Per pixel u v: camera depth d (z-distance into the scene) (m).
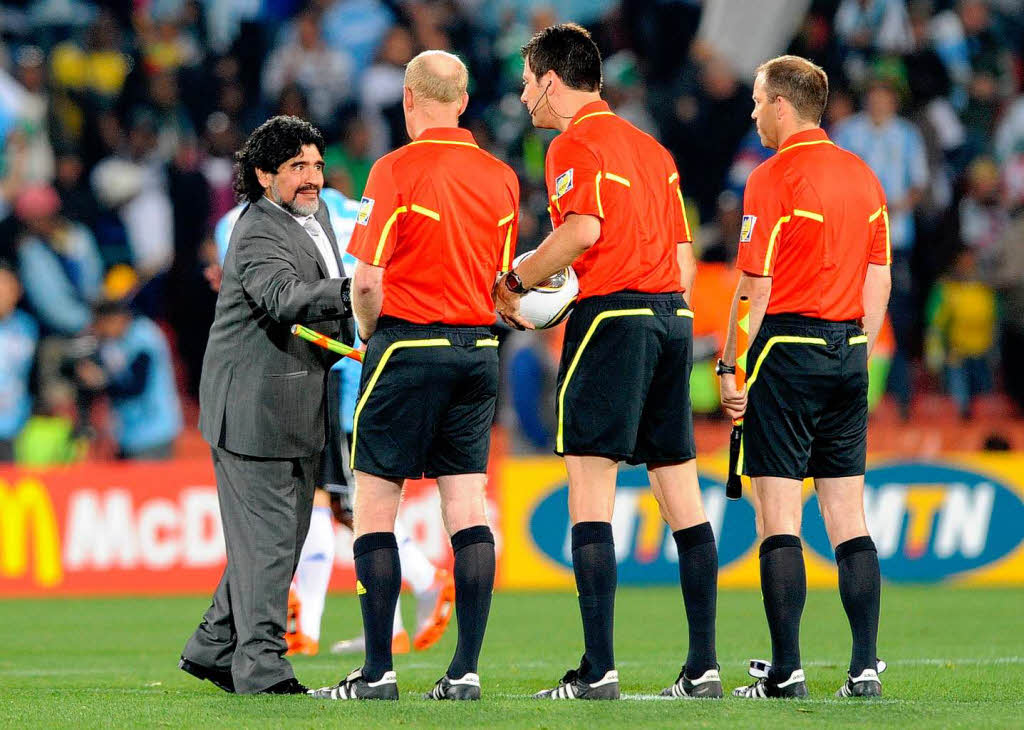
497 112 51.09
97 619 32.97
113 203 49.78
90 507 38.22
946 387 48.59
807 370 18.42
